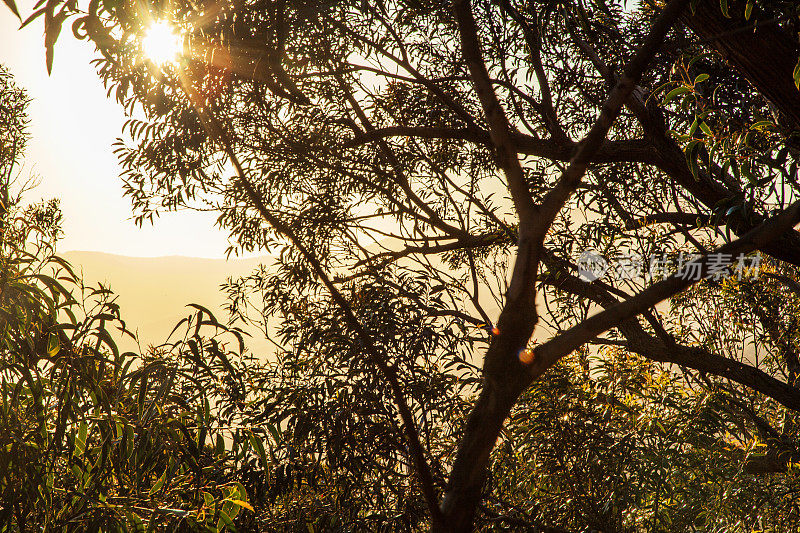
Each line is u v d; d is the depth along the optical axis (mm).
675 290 1431
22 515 2266
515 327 1507
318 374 3586
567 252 4898
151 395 2641
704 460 4285
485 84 1567
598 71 5254
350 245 5723
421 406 3373
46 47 1502
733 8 2658
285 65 3615
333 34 3936
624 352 4754
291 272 4797
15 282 2262
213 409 3402
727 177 4059
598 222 4879
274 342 4074
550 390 3924
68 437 2350
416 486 3527
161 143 4305
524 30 4652
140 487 2650
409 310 3650
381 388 3314
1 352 2266
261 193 5293
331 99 5172
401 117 5777
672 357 4957
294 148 5164
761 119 2758
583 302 5250
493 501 4250
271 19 2812
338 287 3912
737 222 3342
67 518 2393
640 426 4090
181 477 2756
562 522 4082
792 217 1381
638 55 1477
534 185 5000
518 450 4188
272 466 3496
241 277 5156
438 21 4871
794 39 2908
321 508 3861
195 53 2787
